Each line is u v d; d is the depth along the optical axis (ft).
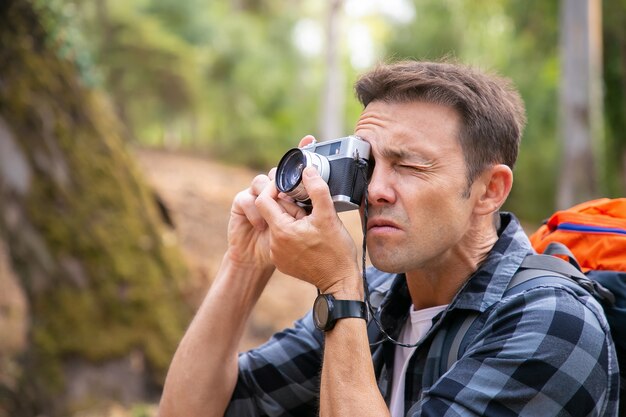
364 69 6.23
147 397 18.10
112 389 17.63
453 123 5.68
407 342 6.37
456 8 53.01
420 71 5.81
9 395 16.69
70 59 19.85
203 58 64.64
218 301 6.73
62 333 17.48
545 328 5.30
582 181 38.09
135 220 19.71
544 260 5.90
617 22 43.42
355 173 5.74
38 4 18.63
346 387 5.47
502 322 5.50
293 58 73.82
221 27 66.59
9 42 18.28
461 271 6.02
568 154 38.37
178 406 6.70
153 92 56.65
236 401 6.89
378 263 5.73
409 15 62.23
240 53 66.74
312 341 6.88
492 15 48.67
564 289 5.51
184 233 32.76
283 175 5.98
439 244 5.71
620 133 45.57
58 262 17.87
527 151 56.29
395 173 5.71
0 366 16.85
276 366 6.86
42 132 18.42
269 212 5.93
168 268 19.90
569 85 38.24
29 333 17.25
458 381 5.34
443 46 58.65
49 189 18.22
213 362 6.68
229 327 6.73
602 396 5.39
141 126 62.75
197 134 69.41
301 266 5.82
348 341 5.59
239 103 66.28
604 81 44.96
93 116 20.07
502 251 5.98
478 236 6.02
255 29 70.64
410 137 5.63
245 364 6.96
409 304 6.50
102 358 17.61
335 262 5.74
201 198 39.29
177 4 61.57
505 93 6.06
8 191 17.67
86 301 17.97
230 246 6.74
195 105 60.08
